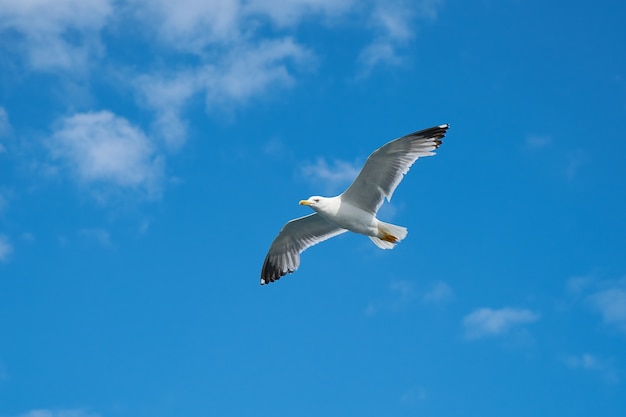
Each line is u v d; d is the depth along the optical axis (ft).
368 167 61.52
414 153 61.46
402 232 63.87
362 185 62.80
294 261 70.95
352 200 63.77
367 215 63.41
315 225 69.46
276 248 71.41
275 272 71.67
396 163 61.72
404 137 60.39
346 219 63.62
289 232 70.23
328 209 63.57
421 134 61.11
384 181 62.44
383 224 63.98
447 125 61.67
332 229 69.77
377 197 63.21
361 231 64.03
